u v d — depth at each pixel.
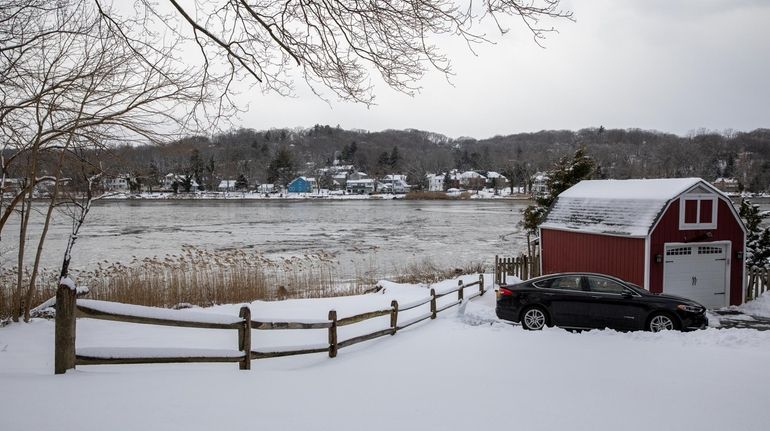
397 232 50.47
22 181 13.98
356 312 15.64
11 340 10.91
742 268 19.56
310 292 21.53
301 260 31.16
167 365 8.58
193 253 34.19
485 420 5.78
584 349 9.98
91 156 13.94
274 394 6.37
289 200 116.69
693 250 19.20
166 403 5.55
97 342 10.96
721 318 17.31
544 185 38.28
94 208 84.50
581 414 6.08
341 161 189.25
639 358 9.20
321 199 120.75
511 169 139.38
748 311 18.56
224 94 8.93
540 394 6.89
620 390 7.14
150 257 32.34
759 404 6.57
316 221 63.19
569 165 27.77
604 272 20.19
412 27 7.90
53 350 9.98
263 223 59.97
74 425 4.74
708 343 10.62
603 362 8.91
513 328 12.70
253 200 115.19
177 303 18.55
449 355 9.62
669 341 10.75
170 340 11.38
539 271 23.78
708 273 19.33
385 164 166.75
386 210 85.94
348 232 50.19
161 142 12.48
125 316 6.59
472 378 7.79
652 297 13.27
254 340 12.13
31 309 14.77
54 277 20.64
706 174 130.50
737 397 6.85
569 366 8.62
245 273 22.91
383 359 9.38
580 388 7.23
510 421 5.77
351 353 10.16
